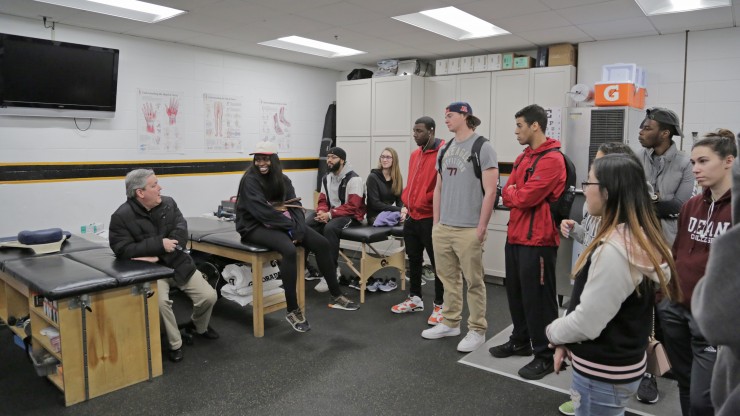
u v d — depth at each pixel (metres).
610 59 5.09
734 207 0.78
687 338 1.97
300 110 6.82
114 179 5.00
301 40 5.58
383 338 3.54
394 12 4.17
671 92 4.81
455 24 4.81
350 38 5.13
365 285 4.65
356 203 4.59
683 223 2.01
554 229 2.78
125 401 2.66
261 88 6.31
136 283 2.77
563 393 2.74
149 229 3.12
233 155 6.06
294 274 3.52
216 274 4.15
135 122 5.14
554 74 5.23
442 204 3.29
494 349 3.22
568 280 4.22
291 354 3.27
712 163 1.82
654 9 4.09
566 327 1.47
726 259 0.72
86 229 4.77
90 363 2.68
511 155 5.58
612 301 1.38
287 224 3.52
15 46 4.11
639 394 2.64
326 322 3.88
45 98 4.36
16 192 4.37
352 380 2.91
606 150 2.42
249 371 3.02
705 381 1.74
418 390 2.79
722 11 3.98
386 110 6.13
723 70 4.55
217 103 5.85
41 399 2.69
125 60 5.02
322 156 6.89
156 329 2.92
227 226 4.25
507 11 4.06
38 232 3.27
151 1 3.87
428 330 3.54
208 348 3.36
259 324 3.56
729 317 0.71
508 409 2.59
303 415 2.53
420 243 4.01
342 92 6.54
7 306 3.33
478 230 3.09
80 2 4.07
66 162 4.65
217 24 4.60
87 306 2.62
